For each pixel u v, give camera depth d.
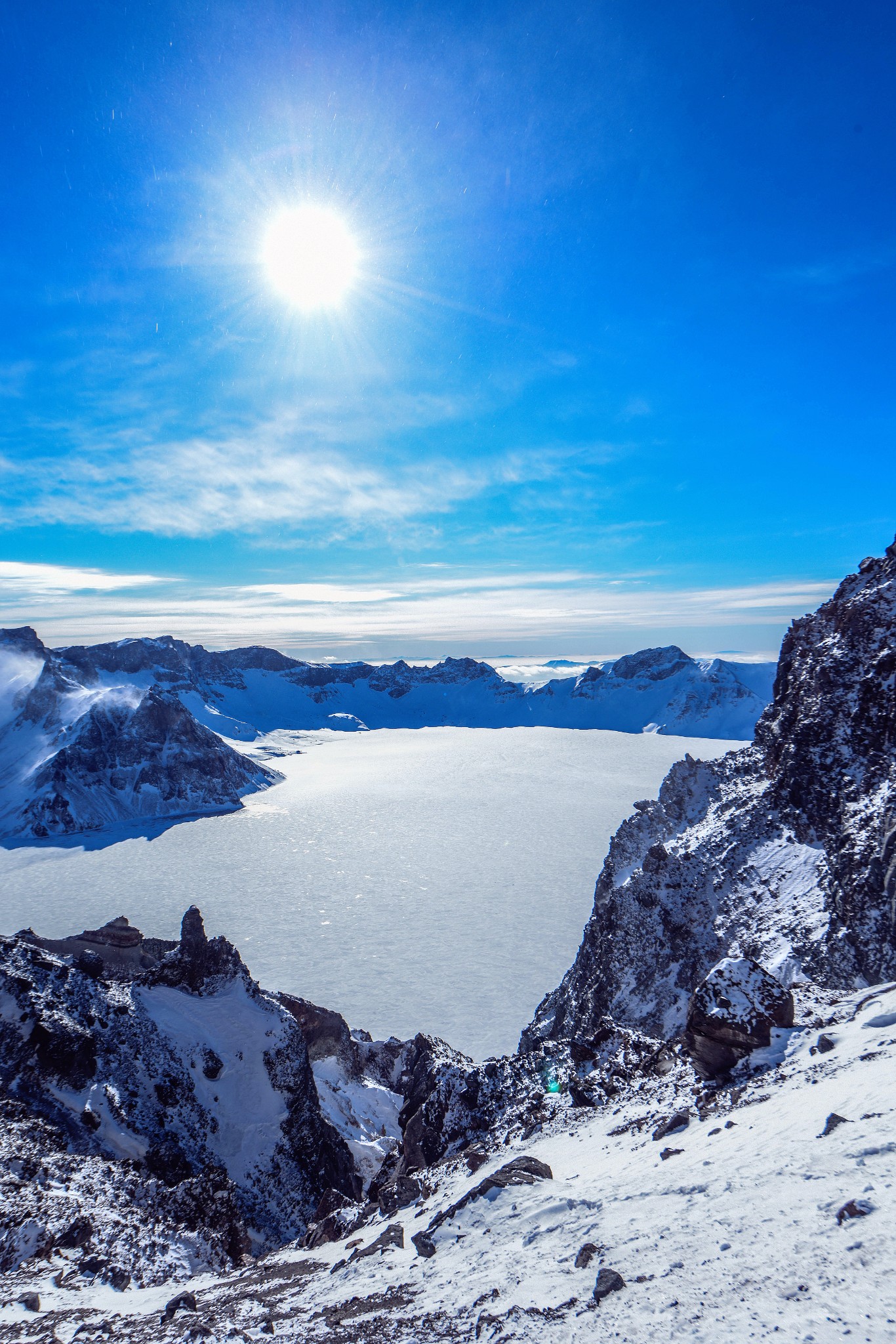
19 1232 24.28
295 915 172.00
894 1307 7.07
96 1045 43.59
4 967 44.47
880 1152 10.74
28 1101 38.47
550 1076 31.41
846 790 54.88
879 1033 17.62
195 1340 13.61
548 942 153.38
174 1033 48.16
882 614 63.16
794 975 44.94
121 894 187.12
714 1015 20.55
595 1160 18.42
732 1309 8.13
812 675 67.69
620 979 62.84
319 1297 15.40
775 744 73.00
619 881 78.81
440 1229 15.97
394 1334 11.03
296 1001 72.75
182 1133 42.91
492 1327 9.92
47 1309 19.19
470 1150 26.47
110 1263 24.14
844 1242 8.62
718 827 68.12
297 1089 49.62
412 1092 43.28
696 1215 11.29
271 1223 41.50
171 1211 32.12
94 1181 31.70
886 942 40.72
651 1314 8.64
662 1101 21.61
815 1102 14.61
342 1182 48.84
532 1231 13.82
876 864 43.88
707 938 57.66
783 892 54.75
